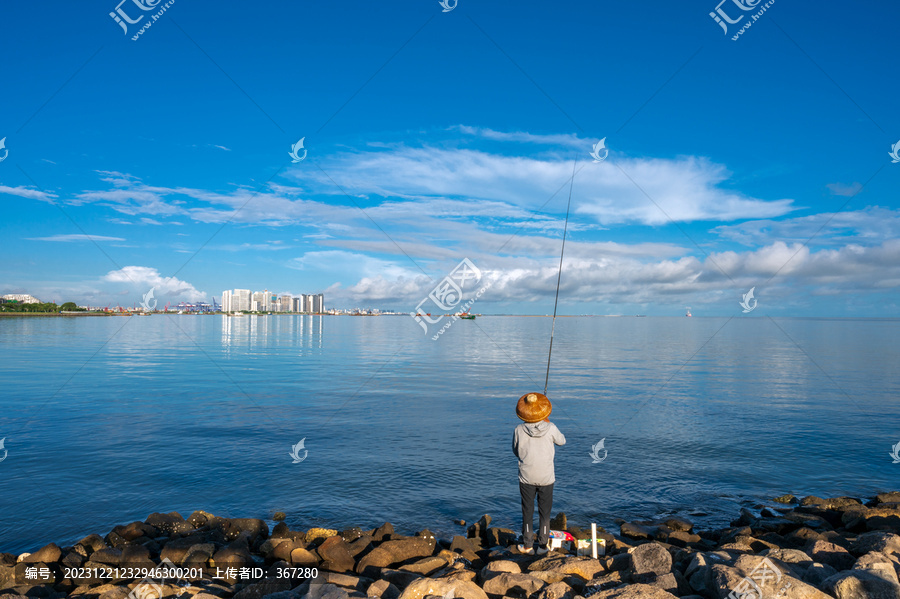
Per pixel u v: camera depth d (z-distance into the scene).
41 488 9.73
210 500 9.23
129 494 9.48
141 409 17.69
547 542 6.86
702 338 69.69
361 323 136.25
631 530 7.84
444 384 24.53
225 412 17.23
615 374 28.73
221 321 135.00
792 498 9.56
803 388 23.11
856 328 111.00
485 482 10.25
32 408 17.80
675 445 13.09
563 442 6.94
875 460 11.96
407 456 11.95
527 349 48.56
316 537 7.53
